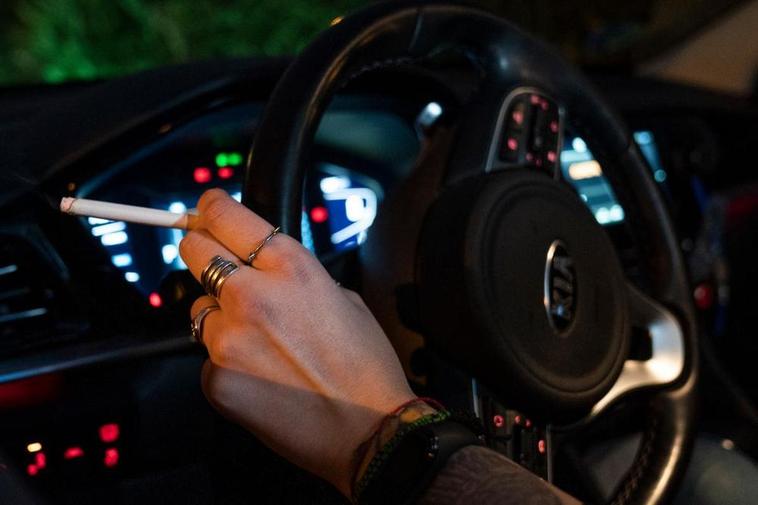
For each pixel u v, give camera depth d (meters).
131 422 1.15
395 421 0.72
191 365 1.17
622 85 1.93
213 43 5.59
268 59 1.41
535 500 0.69
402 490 0.71
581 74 1.19
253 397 0.72
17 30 5.50
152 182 1.35
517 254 1.00
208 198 0.78
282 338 0.72
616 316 1.07
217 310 0.75
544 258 1.01
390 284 1.07
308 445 0.73
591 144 1.24
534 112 1.11
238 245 0.75
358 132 1.54
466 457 0.71
